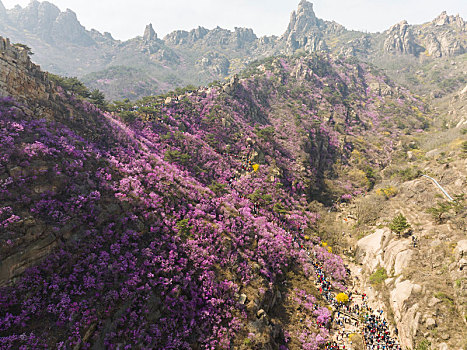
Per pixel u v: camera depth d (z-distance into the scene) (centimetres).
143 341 2112
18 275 1955
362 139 8325
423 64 17988
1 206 2105
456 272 2769
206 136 5925
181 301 2502
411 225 3919
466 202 3856
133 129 4969
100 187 2858
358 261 4238
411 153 7069
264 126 7519
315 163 6900
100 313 2080
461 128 6962
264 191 5078
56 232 2244
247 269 3164
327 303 3394
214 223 3519
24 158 2459
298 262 3947
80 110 3728
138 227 2800
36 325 1862
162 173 3759
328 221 5178
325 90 10512
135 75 17662
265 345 2500
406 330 2720
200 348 2338
